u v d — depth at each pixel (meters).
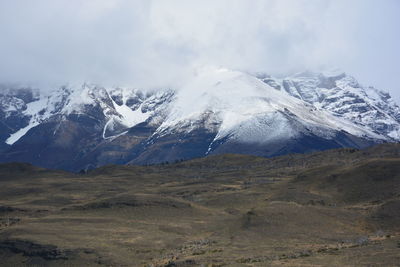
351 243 124.69
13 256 134.00
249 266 98.94
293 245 128.25
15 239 141.25
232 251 121.94
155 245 136.88
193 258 114.00
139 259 123.12
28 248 135.38
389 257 99.12
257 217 154.25
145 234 149.88
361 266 93.25
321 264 97.19
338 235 140.75
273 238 137.50
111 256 125.00
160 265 112.00
